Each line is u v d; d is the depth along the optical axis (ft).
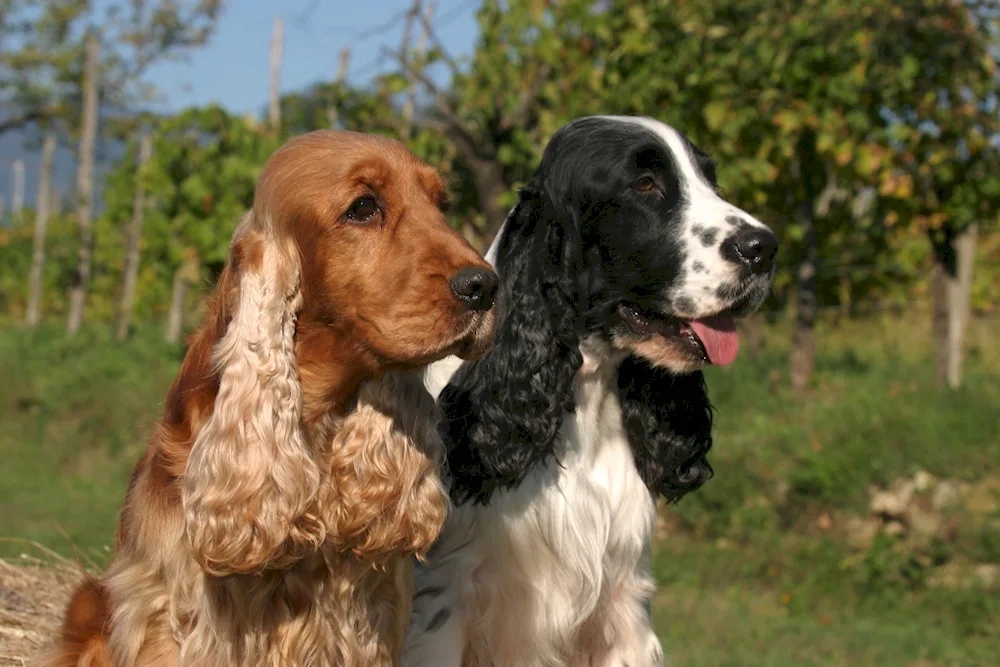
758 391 39.60
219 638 10.74
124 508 11.77
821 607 27.02
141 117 67.92
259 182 10.86
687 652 22.72
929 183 37.45
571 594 12.67
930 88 35.94
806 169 39.37
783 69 35.88
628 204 12.67
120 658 10.90
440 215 10.47
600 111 38.93
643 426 13.42
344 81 48.91
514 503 12.58
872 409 35.17
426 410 11.41
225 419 10.26
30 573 16.38
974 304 61.00
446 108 42.63
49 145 79.30
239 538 10.16
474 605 12.71
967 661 22.80
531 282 13.03
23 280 94.17
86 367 54.70
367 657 11.35
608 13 38.83
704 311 12.40
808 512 31.60
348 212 10.20
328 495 10.79
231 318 10.65
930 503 29.94
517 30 41.39
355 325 10.29
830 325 56.13
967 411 34.01
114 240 78.18
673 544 31.91
